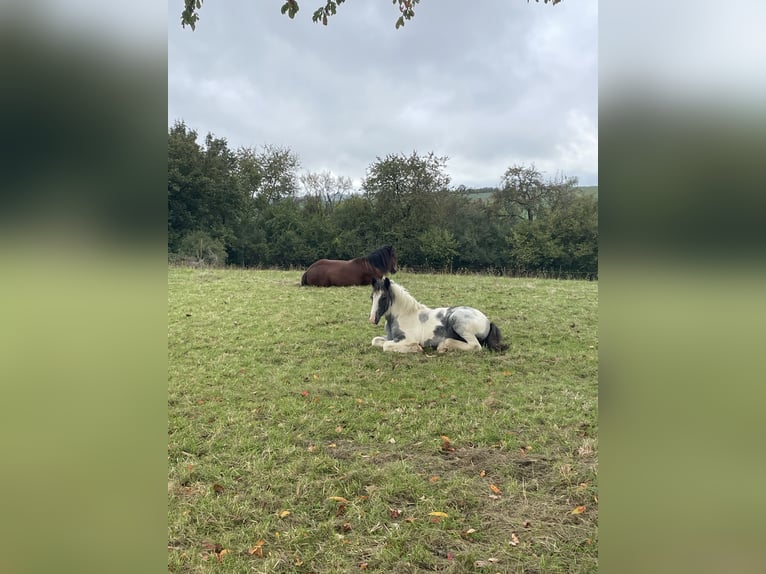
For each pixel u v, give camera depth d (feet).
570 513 8.82
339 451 11.32
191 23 13.10
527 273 57.11
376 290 19.54
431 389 15.17
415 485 9.73
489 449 11.35
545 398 14.48
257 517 8.86
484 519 8.71
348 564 7.66
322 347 19.74
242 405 13.98
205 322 23.02
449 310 19.43
